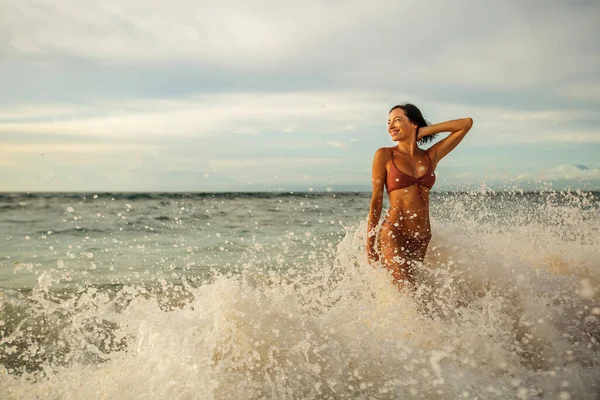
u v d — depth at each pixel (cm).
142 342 241
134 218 1259
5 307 348
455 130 334
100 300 341
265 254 587
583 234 470
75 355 268
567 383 212
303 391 207
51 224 1068
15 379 237
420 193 329
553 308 289
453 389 207
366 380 215
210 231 875
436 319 269
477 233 445
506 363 231
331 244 655
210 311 257
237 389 208
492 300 292
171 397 205
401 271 308
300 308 283
